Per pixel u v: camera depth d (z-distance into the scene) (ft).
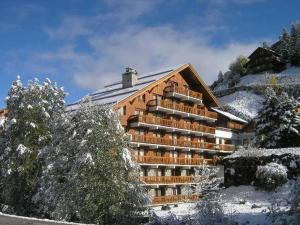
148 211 85.51
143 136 165.37
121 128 88.22
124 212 83.05
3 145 118.01
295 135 179.11
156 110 174.81
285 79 375.04
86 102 89.66
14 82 120.98
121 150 85.56
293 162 149.48
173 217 81.05
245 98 348.38
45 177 90.84
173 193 179.42
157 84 177.99
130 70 185.68
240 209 108.47
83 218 81.76
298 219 65.26
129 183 85.92
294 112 182.29
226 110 308.40
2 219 54.13
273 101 187.93
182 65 192.34
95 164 82.84
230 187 156.66
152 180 162.40
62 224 48.91
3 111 152.46
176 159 180.34
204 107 212.43
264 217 79.36
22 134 114.62
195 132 197.98
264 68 418.10
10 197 112.37
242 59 451.53
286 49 420.77
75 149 85.92
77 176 82.79
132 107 166.81
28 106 115.03
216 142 224.94
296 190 66.28
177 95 187.83
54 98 120.98
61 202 83.56
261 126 188.65
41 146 112.78
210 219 74.79
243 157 160.66
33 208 106.93
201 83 204.13
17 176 112.16
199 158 196.44
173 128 182.39
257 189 145.59
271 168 143.13
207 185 106.83
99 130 85.15
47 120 115.55
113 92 183.01
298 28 431.02
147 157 163.73
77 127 87.45
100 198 82.12
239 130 247.50
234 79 412.98
